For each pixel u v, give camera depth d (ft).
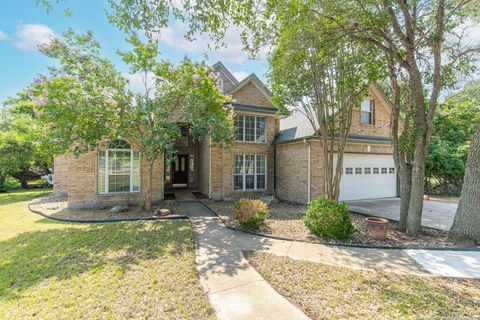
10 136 52.31
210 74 29.09
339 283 12.40
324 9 18.30
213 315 9.73
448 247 17.76
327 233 19.62
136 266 14.40
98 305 10.41
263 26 20.48
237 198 40.75
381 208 33.91
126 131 26.91
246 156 42.34
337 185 27.20
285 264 14.80
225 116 31.32
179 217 27.27
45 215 27.99
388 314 9.69
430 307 10.19
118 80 27.04
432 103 20.31
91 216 27.48
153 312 9.94
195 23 16.80
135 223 24.73
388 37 20.36
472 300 10.79
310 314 9.75
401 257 16.06
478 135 18.47
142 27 15.44
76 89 25.27
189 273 13.50
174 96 28.40
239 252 16.88
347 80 25.20
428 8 20.45
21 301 10.75
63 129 24.40
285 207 34.68
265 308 10.19
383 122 43.78
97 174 32.73
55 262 15.01
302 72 26.16
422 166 20.89
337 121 27.55
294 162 38.83
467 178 18.89
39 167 68.85
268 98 43.93
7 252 16.66
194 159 54.44
